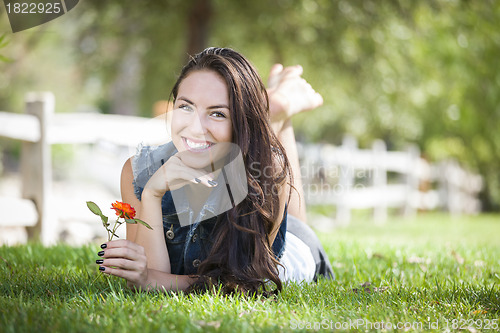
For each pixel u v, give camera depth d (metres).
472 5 9.42
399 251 4.35
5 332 1.83
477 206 15.27
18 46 12.18
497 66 10.57
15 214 5.45
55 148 15.66
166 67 11.36
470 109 12.05
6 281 2.54
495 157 14.22
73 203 5.96
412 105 11.63
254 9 9.46
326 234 5.90
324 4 9.24
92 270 2.88
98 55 11.66
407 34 9.92
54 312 2.02
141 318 1.98
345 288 2.72
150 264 2.38
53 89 21.06
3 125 5.27
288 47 10.31
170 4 9.73
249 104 2.30
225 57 2.30
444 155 14.39
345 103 12.25
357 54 10.04
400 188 12.02
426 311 2.26
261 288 2.41
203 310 2.12
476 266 3.64
